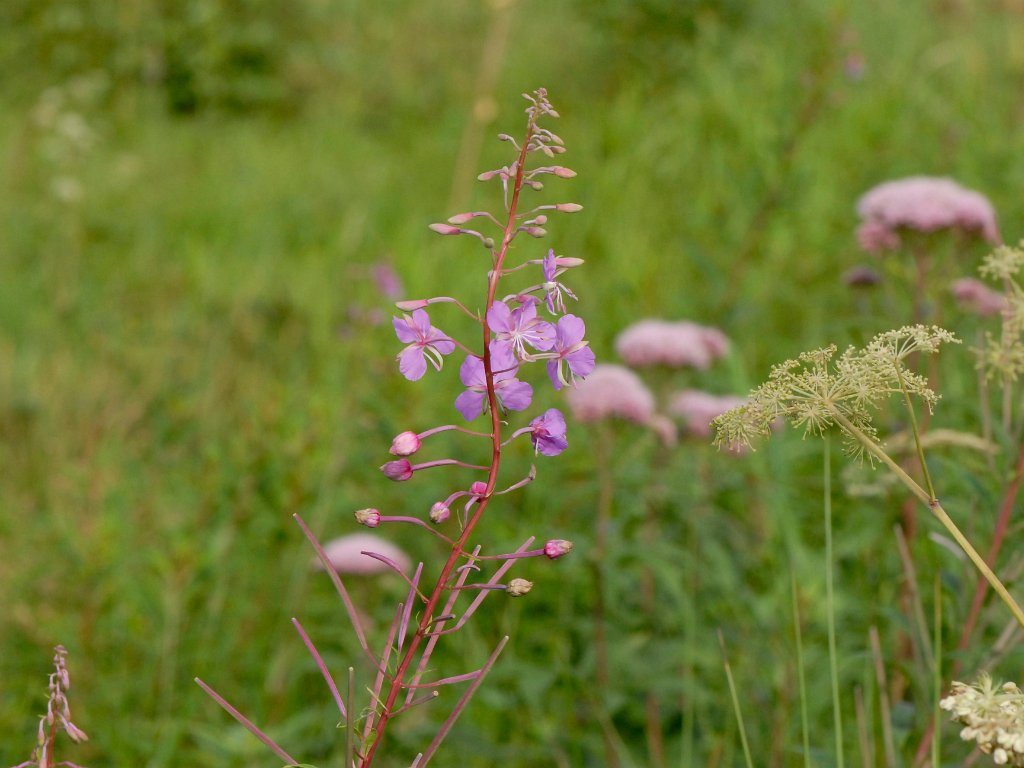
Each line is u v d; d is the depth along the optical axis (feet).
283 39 35.53
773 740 9.20
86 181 27.40
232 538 12.39
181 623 11.43
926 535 9.41
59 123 28.60
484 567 11.85
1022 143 21.95
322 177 28.12
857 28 28.91
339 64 35.29
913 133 23.80
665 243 20.99
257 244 24.26
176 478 14.61
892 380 5.24
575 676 9.85
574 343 4.67
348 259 22.25
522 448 13.75
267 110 34.37
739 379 12.43
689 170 23.58
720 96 25.39
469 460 13.56
